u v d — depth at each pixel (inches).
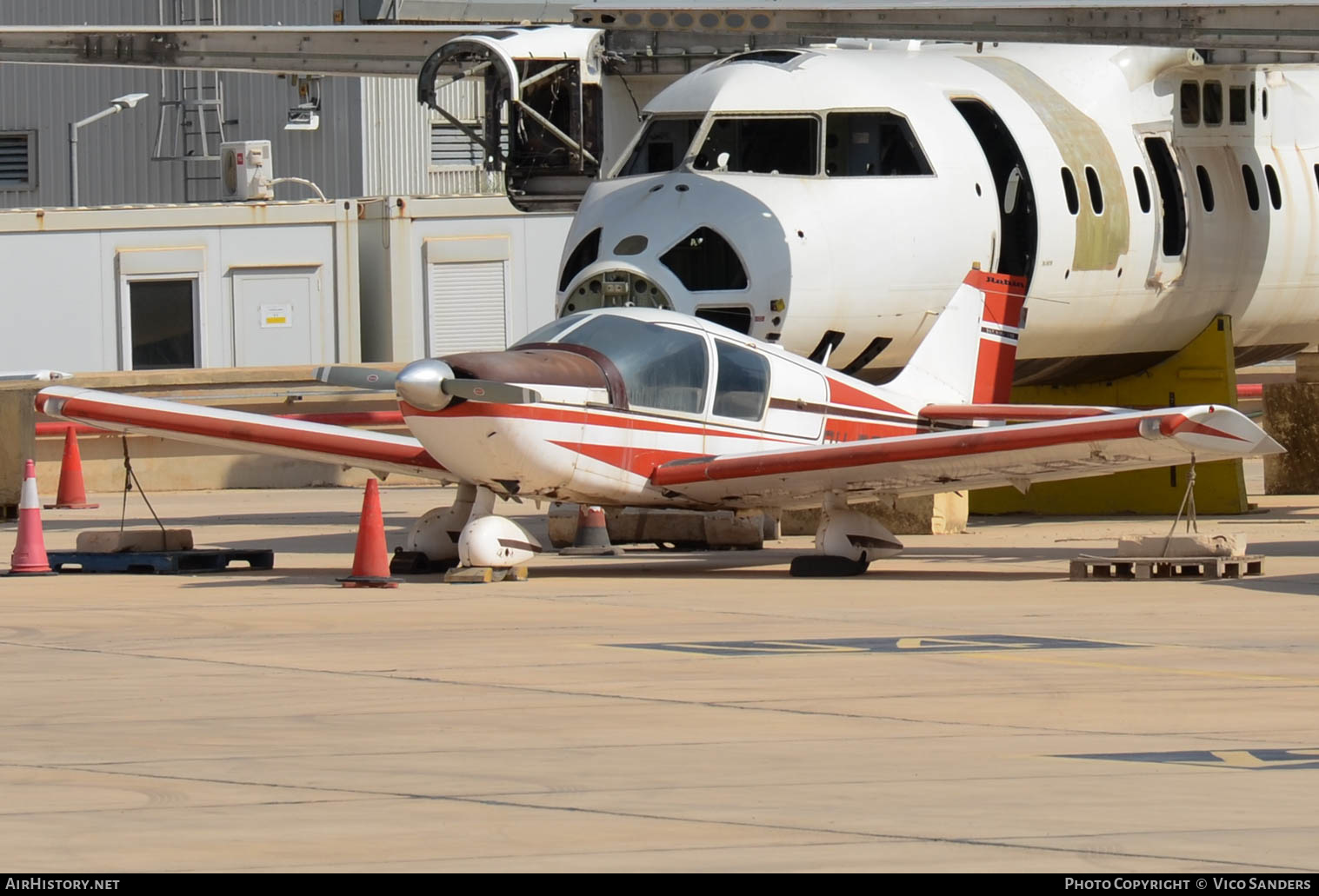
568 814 802.8
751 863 714.2
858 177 2465.6
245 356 4906.5
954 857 723.4
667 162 2485.2
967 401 2413.9
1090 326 2805.1
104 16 6407.5
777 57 2568.9
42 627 1492.4
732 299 2299.5
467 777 884.0
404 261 5004.9
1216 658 1296.8
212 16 6353.3
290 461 3873.0
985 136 2731.3
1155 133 2871.6
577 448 1843.0
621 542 2314.2
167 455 3759.8
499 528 1887.3
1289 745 964.0
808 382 2106.3
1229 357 3014.3
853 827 776.3
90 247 4805.6
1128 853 727.1
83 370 4805.6
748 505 2018.9
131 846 743.1
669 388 1930.4
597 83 2785.4
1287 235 3051.2
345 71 3422.7
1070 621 1528.1
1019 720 1037.2
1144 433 1776.6
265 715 1061.1
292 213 4923.7
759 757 932.6
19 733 1005.8
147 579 1952.5
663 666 1258.0
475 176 6692.9
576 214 2491.4
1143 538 1936.5
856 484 1919.3
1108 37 2498.8
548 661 1282.0
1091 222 2728.8
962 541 2498.8
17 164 6594.5
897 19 2603.3
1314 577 1900.8
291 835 763.4
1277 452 1795.0
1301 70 3171.8
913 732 1003.9
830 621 1533.0
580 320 1947.6
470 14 6048.2
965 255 2534.5
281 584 1877.5
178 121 6540.4
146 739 986.7
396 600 1704.0
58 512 3184.1
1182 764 912.3
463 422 1776.6
